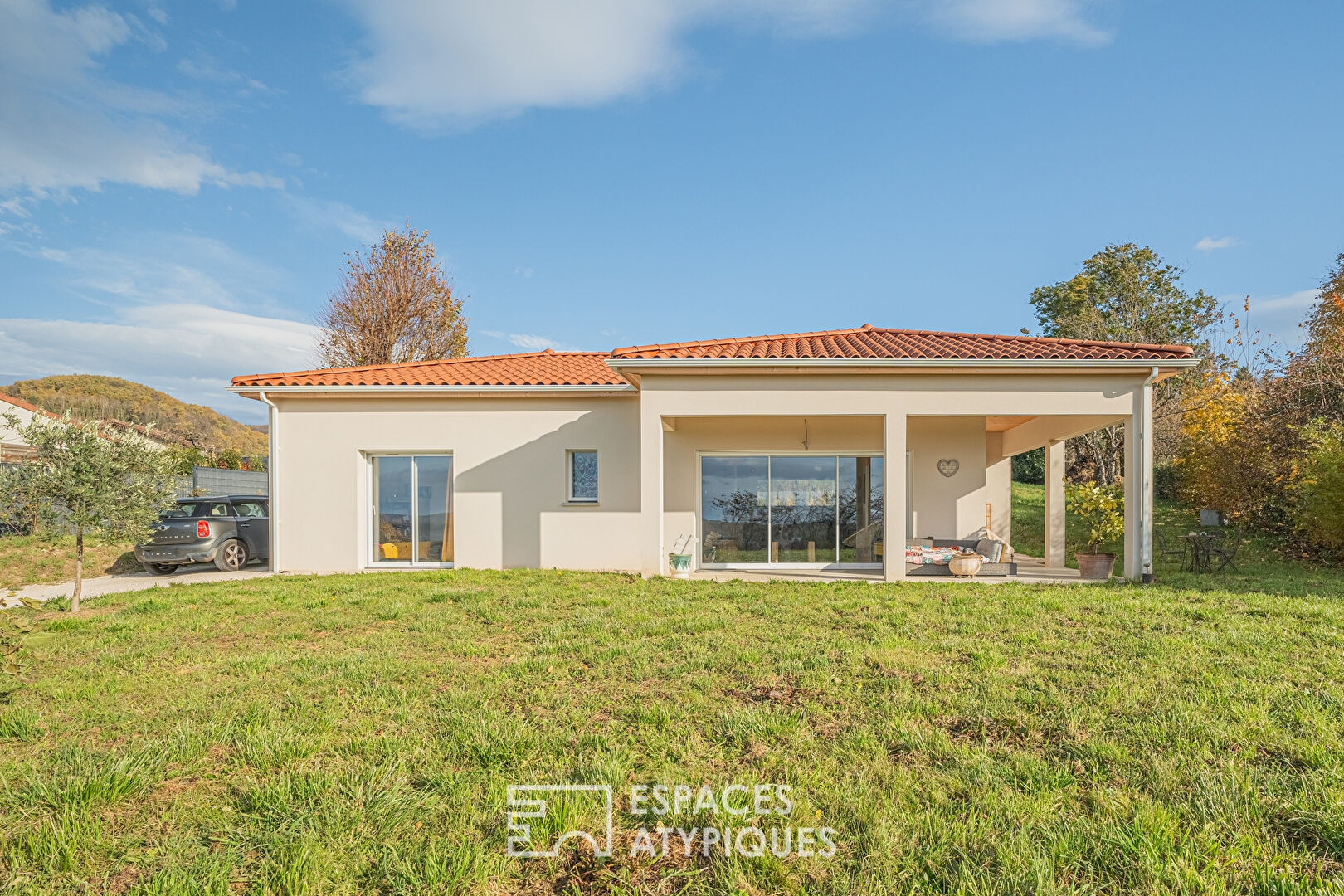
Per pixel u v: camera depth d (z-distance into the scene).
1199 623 7.57
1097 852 3.08
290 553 13.78
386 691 5.56
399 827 3.39
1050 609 8.51
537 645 7.05
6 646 5.51
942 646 6.66
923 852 3.12
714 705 5.13
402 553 14.09
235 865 3.12
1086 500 12.81
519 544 13.72
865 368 11.38
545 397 13.77
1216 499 17.78
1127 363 11.02
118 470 9.85
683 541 13.73
